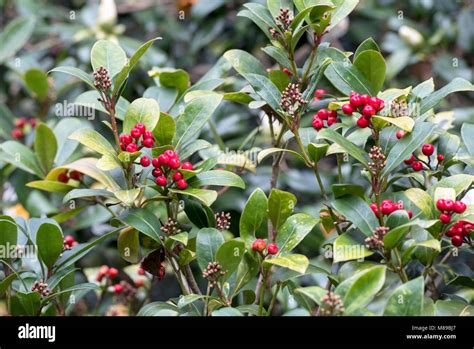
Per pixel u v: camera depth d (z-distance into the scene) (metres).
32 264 2.15
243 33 3.99
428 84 2.12
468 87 1.99
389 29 4.18
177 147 1.99
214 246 1.86
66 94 3.64
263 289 1.82
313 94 2.15
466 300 2.18
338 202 1.82
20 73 3.64
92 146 1.86
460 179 1.86
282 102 1.96
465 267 2.14
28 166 2.64
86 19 3.85
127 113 1.91
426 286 2.10
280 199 1.83
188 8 4.14
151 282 2.61
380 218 1.77
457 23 3.89
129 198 1.84
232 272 1.81
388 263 1.75
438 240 1.80
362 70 2.03
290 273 1.89
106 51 2.04
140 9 4.32
